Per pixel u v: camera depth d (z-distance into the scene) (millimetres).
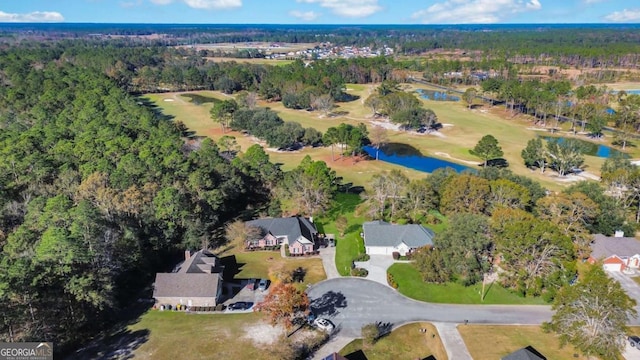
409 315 59094
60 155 93000
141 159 88688
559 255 61312
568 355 51438
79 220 58938
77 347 52688
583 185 84000
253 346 52938
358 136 126125
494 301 62094
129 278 64438
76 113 133375
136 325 56844
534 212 78188
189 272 63250
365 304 61375
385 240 75188
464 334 55406
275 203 90438
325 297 62844
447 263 65188
